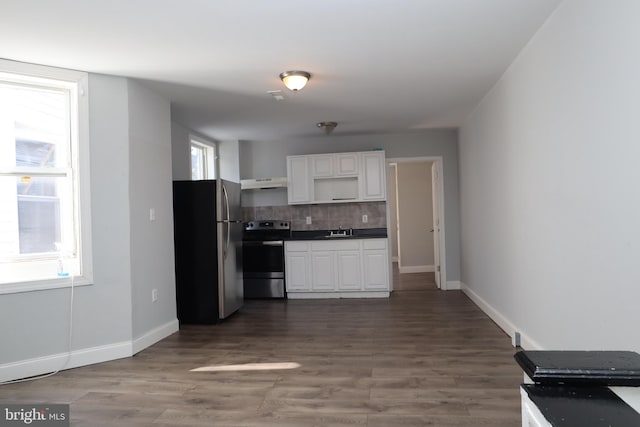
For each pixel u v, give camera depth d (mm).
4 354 3135
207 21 2727
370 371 3121
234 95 4324
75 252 3525
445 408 2477
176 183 4852
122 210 3658
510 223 3818
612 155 2092
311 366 3268
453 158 6523
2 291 3129
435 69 3736
